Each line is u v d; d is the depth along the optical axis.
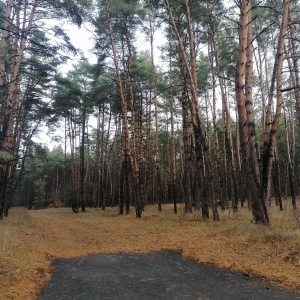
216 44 21.45
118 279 6.29
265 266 6.71
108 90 28.17
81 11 14.34
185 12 16.81
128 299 5.11
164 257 8.12
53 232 13.32
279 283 5.71
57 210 38.34
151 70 27.55
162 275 6.52
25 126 25.62
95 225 15.93
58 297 5.30
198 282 5.98
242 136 11.15
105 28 20.92
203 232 11.09
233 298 5.05
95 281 6.17
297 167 40.44
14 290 5.39
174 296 5.21
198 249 8.57
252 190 10.98
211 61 22.22
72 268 7.17
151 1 15.99
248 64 11.51
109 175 44.69
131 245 9.80
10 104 14.95
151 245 9.66
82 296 5.32
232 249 8.24
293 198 19.45
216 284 5.82
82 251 9.02
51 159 54.72
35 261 7.41
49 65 19.11
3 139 14.30
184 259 7.88
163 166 49.09
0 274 6.07
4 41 12.16
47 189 69.00
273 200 31.23
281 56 11.35
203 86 25.83
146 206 32.75
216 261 7.34
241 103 11.17
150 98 29.50
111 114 37.31
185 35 19.05
